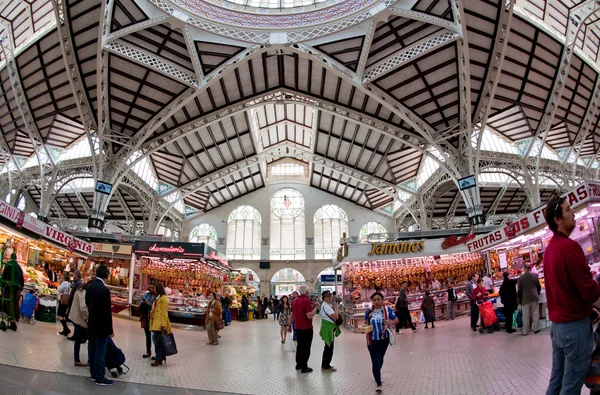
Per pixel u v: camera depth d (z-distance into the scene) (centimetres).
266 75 2539
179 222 4194
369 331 598
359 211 4325
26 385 495
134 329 1324
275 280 4131
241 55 2138
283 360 904
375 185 3534
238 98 2648
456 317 1784
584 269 290
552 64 2117
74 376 578
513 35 1936
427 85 2244
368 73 2178
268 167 4441
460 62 2042
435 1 1795
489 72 2055
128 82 2233
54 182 2817
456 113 2411
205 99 2522
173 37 2056
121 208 3869
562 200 324
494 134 2883
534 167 2911
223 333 1590
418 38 2030
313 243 4197
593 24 1947
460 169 2492
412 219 4138
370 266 1944
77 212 3950
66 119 2581
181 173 3338
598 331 323
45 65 2077
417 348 970
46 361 642
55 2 1677
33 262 1366
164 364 772
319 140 3347
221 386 616
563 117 2558
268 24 2120
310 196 4384
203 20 2022
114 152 2600
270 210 4341
